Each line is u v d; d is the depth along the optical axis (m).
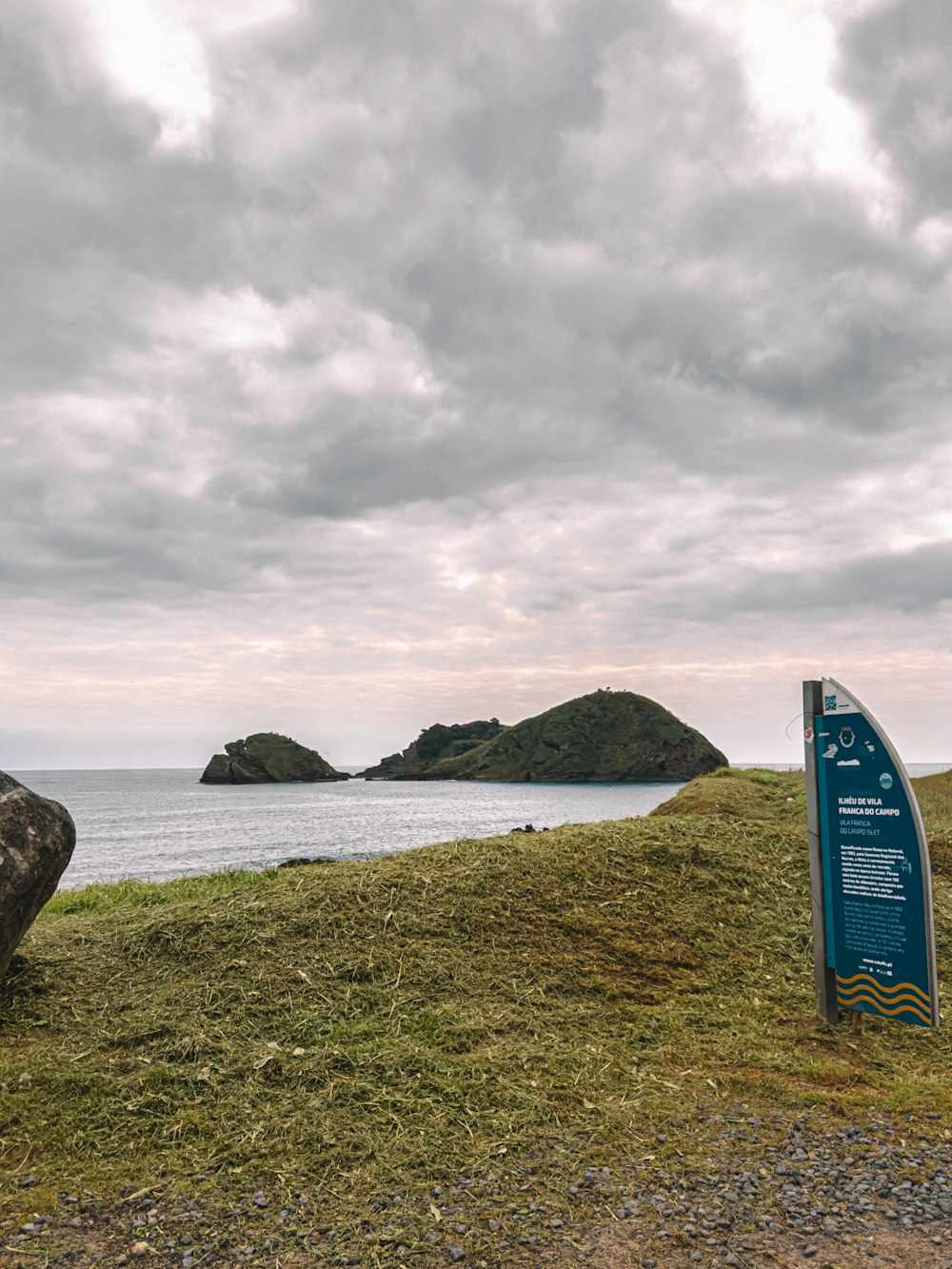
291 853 35.69
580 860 9.01
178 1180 3.92
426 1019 5.92
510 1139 4.32
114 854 36.12
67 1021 5.84
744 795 14.89
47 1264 3.22
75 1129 4.43
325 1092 4.87
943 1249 3.31
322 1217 3.58
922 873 5.75
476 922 7.53
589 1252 3.29
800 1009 6.57
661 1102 4.82
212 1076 5.05
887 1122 4.58
